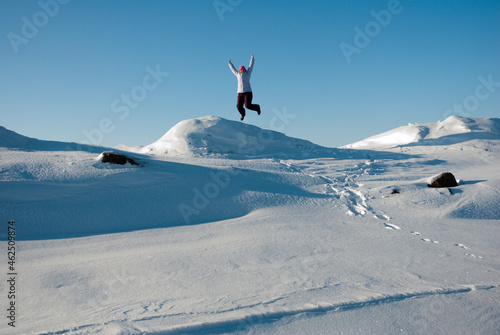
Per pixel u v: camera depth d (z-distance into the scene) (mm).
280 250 6730
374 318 3652
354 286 4574
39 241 7836
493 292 4328
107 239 8086
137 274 5293
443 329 3455
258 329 3377
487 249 6941
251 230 8711
